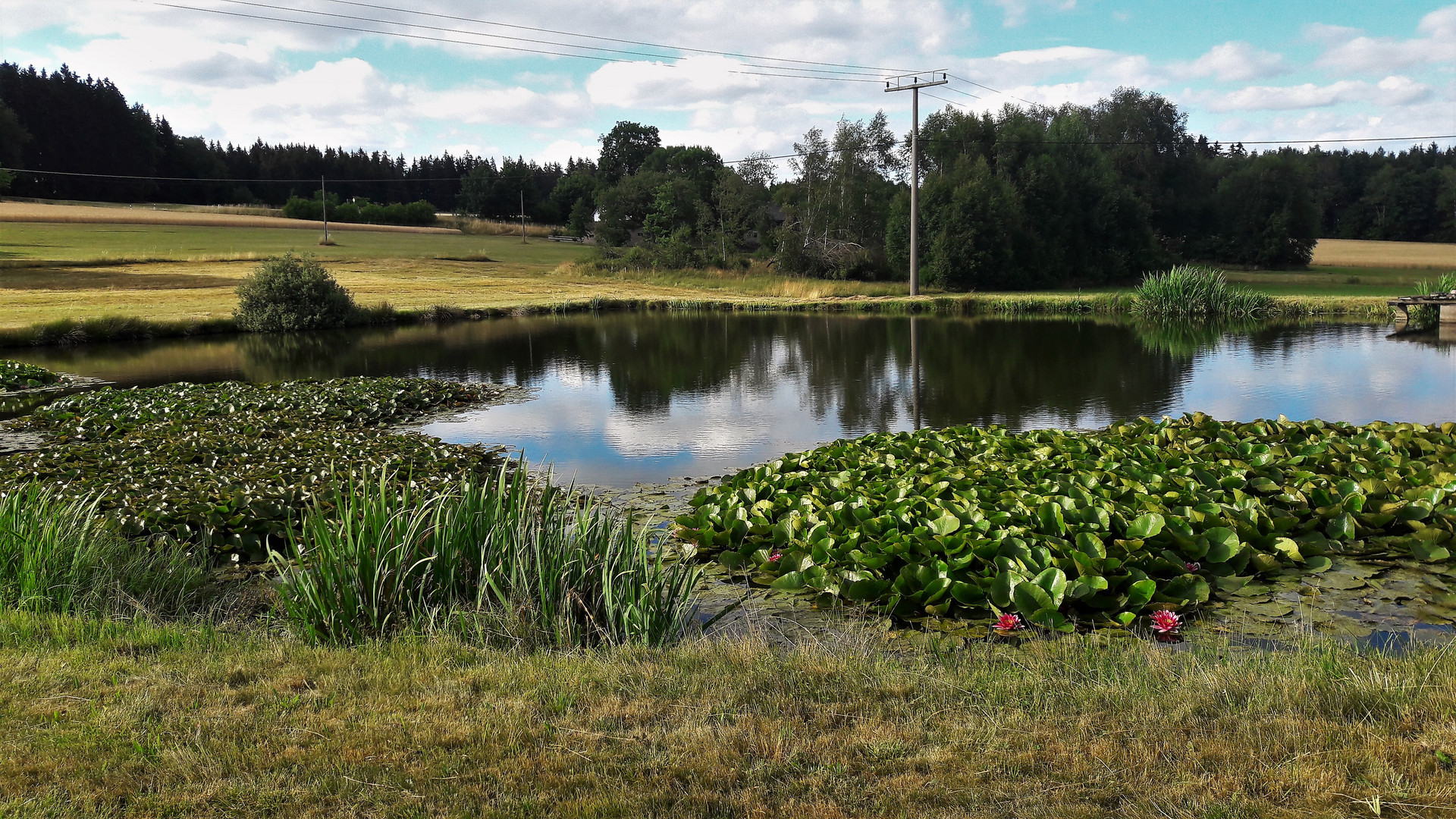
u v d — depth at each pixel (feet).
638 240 237.25
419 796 9.77
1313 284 143.02
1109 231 171.73
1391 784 9.20
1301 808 8.97
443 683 13.07
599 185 333.01
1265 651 16.02
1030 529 21.84
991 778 9.96
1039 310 117.29
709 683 13.00
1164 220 193.26
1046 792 9.60
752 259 190.60
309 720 11.75
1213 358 67.26
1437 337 77.25
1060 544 20.70
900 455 31.99
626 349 82.43
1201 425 35.01
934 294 143.02
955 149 172.76
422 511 17.61
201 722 11.69
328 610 16.22
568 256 244.22
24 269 165.68
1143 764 10.09
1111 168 175.42
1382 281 147.74
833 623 18.66
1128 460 28.89
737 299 140.05
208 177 384.68
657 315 121.70
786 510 25.54
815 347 80.89
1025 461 29.73
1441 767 9.48
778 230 180.75
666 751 10.79
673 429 44.62
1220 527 21.59
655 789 9.85
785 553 22.12
